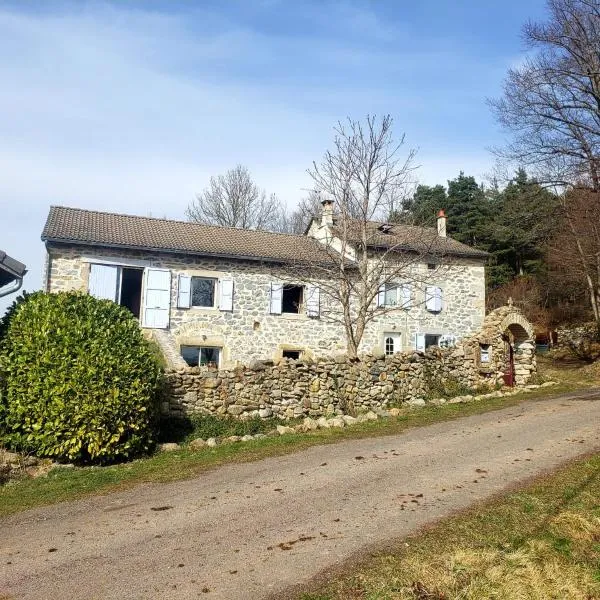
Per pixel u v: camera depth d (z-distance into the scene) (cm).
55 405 848
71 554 525
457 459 839
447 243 2372
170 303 1780
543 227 2289
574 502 632
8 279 1045
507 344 1750
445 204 3941
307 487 714
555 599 434
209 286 1877
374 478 746
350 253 2025
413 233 2016
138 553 523
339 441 977
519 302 3319
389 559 493
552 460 818
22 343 884
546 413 1213
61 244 1667
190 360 1809
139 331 995
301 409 1251
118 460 900
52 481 789
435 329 2236
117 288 1720
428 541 531
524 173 2644
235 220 3672
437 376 1510
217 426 1127
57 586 459
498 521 579
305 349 1936
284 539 546
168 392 1141
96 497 707
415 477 747
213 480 760
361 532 558
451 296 2288
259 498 675
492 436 994
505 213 2484
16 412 859
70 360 866
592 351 2500
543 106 2103
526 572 469
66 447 853
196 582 460
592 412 1212
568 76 2034
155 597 436
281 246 2028
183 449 960
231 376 1204
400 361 1416
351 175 1544
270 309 1900
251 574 471
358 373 1334
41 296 962
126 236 1777
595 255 2373
